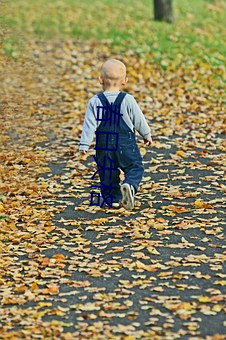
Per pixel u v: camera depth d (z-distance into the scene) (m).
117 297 7.62
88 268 8.47
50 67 21.70
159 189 11.55
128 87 19.73
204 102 18.39
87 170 12.91
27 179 12.51
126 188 10.05
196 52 23.42
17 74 20.86
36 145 14.95
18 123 16.62
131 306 7.39
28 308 7.46
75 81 20.53
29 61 22.20
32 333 6.86
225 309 7.20
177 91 19.33
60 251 9.09
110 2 30.45
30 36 24.58
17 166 13.34
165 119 16.80
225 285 7.85
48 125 16.56
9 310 7.39
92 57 22.77
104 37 24.84
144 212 10.42
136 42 24.23
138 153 10.48
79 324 7.00
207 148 14.20
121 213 10.41
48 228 9.88
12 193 11.65
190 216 10.23
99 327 6.93
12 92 19.20
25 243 9.35
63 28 25.78
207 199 11.00
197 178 12.16
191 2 32.56
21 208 10.90
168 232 9.55
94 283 8.03
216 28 28.47
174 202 10.86
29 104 18.27
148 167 12.92
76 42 24.23
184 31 26.72
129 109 10.36
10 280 8.24
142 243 9.16
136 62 22.17
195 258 8.63
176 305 7.31
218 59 22.98
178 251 8.91
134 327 6.93
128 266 8.45
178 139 14.95
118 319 7.11
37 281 8.15
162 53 23.05
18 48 23.22
